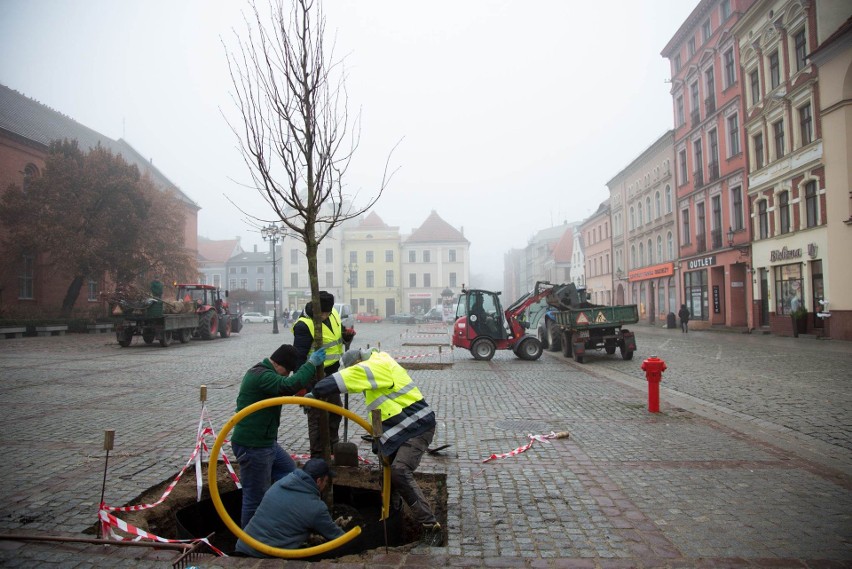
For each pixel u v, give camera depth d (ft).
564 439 22.76
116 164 113.29
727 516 14.44
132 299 75.05
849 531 13.47
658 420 26.53
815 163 74.49
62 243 102.94
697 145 114.62
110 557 11.88
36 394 34.27
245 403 13.88
